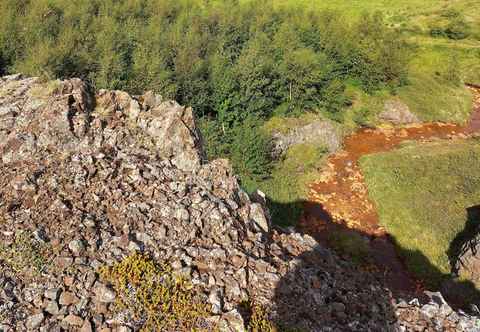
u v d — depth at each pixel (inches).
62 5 2566.4
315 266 708.7
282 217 1681.8
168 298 553.3
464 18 3917.3
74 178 681.6
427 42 3533.5
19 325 490.3
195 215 676.1
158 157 774.5
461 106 2704.2
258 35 2832.2
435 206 1702.8
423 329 644.7
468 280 1305.4
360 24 3090.6
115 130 788.6
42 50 1851.6
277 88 2325.3
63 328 498.3
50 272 548.7
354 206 1797.5
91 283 545.3
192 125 835.4
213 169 779.4
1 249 564.1
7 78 932.6
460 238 1530.5
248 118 2159.2
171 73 2079.2
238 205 745.6
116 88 1908.2
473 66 3208.7
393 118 2514.8
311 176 1967.3
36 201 634.2
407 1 4571.9
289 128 2193.7
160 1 3102.9
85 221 619.8
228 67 2306.8
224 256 629.3
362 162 2054.6
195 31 2699.3
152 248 619.2
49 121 745.6
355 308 647.8
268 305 589.0
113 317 519.5
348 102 2524.6
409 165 1968.5
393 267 1470.2
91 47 2129.7
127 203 669.3
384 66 2618.1
